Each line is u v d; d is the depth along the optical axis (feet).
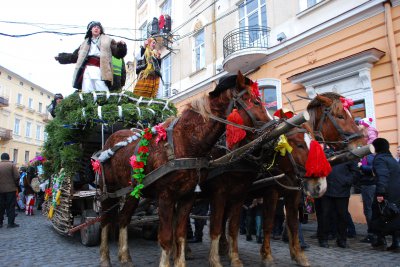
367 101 27.58
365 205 21.74
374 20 28.02
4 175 29.19
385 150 18.65
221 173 14.17
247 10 42.27
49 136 23.40
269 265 14.94
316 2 34.22
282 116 14.44
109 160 15.90
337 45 30.86
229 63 40.29
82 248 19.56
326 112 16.96
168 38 56.90
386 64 26.81
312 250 18.84
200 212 21.38
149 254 17.97
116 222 16.37
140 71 27.32
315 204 20.62
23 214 41.34
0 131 119.55
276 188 15.48
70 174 19.90
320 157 12.88
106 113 18.25
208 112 11.98
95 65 22.86
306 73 31.73
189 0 55.11
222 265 15.62
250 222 22.29
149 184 12.50
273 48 37.11
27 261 16.42
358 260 16.47
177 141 12.18
